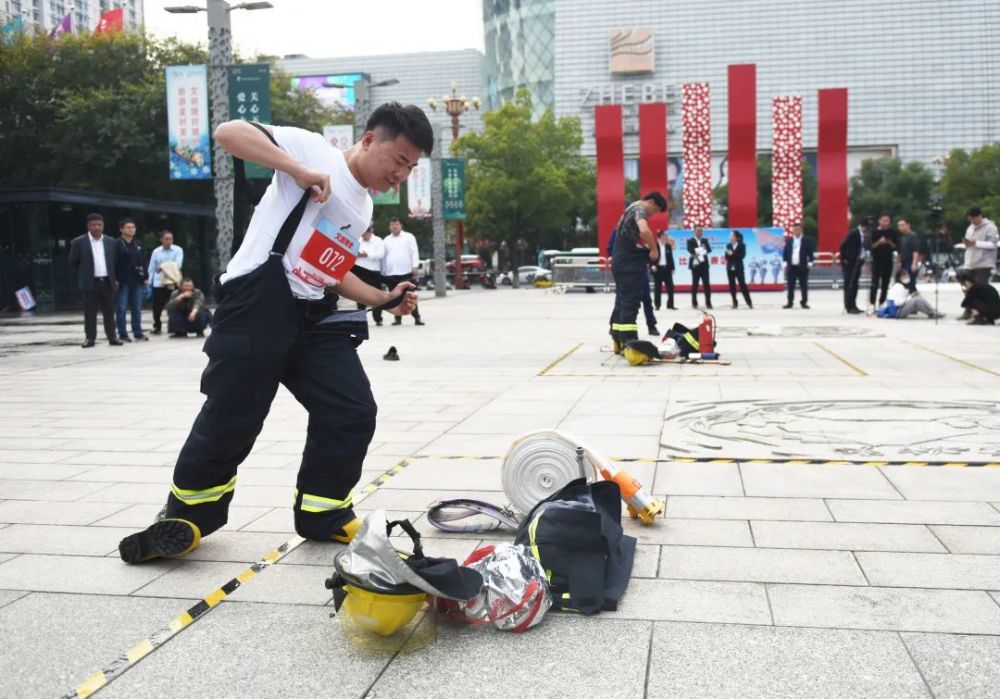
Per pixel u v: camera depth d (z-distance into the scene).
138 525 4.03
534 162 48.28
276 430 6.26
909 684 2.40
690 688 2.41
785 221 31.94
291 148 3.30
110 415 7.07
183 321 14.89
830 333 13.14
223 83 15.03
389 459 5.25
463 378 8.88
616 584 3.09
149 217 26.45
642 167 31.70
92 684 2.48
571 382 8.44
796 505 4.15
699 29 95.94
